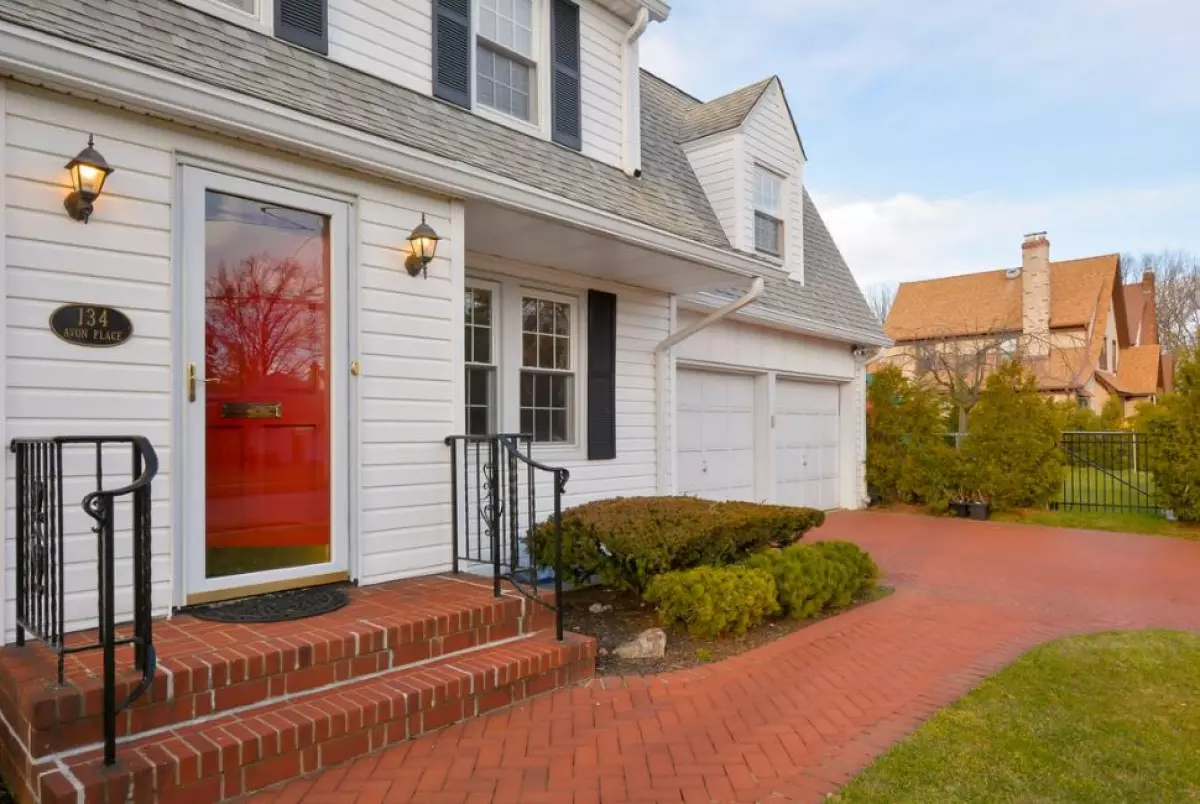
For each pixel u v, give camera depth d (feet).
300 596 13.71
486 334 21.74
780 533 20.84
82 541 11.42
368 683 11.51
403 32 17.72
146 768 8.45
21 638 10.55
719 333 32.48
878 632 17.92
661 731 11.81
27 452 10.32
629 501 21.62
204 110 12.16
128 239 11.93
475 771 10.28
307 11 15.72
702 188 30.42
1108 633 17.76
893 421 44.16
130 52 12.09
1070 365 81.25
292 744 9.75
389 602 13.73
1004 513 40.24
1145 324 120.16
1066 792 9.84
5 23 10.04
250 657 10.36
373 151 14.49
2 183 10.69
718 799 9.66
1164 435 36.63
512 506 14.90
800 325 35.60
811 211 44.37
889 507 43.96
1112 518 38.06
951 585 23.53
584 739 11.44
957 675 14.75
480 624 13.43
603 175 22.93
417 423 15.98
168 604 12.31
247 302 13.82
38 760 8.53
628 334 26.04
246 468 13.80
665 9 25.18
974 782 10.10
